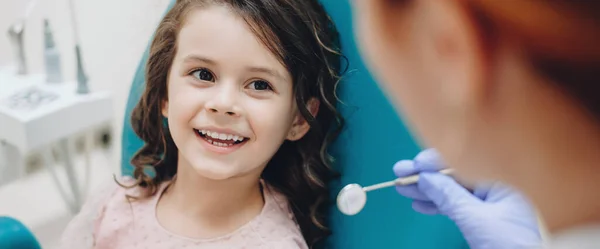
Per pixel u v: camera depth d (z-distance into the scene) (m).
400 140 0.76
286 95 0.73
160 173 0.88
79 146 1.54
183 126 0.73
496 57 0.19
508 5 0.18
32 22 1.52
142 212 0.84
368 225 0.82
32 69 1.57
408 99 0.22
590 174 0.19
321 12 0.76
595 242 0.20
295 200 0.86
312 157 0.81
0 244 0.74
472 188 0.68
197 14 0.70
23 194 1.58
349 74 0.78
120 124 1.50
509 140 0.20
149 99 0.82
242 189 0.80
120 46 1.38
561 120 0.18
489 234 0.61
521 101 0.19
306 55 0.73
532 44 0.18
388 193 0.79
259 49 0.69
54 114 1.37
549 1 0.17
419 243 0.78
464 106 0.20
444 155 0.22
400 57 0.21
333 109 0.78
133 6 1.29
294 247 0.78
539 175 0.20
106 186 0.92
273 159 0.85
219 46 0.69
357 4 0.23
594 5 0.17
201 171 0.74
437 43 0.20
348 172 0.82
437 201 0.67
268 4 0.69
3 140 1.44
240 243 0.79
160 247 0.80
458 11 0.19
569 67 0.18
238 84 0.70
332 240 0.86
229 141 0.73
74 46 1.47
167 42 0.76
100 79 1.46
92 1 1.37
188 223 0.81
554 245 0.22
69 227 0.89
